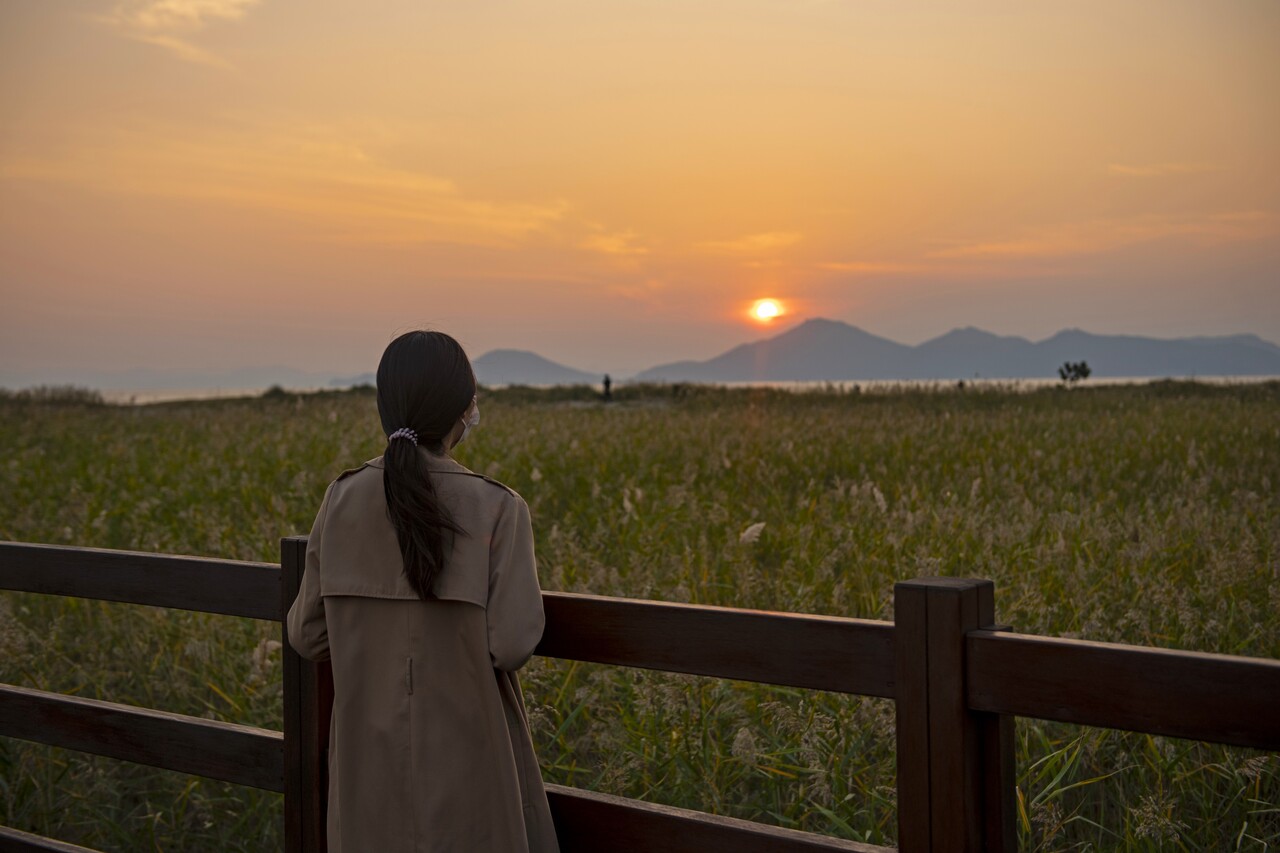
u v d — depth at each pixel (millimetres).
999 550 6402
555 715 4410
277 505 8641
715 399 25406
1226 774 3588
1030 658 1792
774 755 3838
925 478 10141
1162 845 3303
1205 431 13641
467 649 2139
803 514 7879
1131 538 6766
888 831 3646
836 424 15273
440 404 2215
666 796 3887
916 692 1904
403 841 2158
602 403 29234
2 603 5691
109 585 2986
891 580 5812
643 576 5789
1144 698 1689
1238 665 1608
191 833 4086
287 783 2682
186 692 4887
